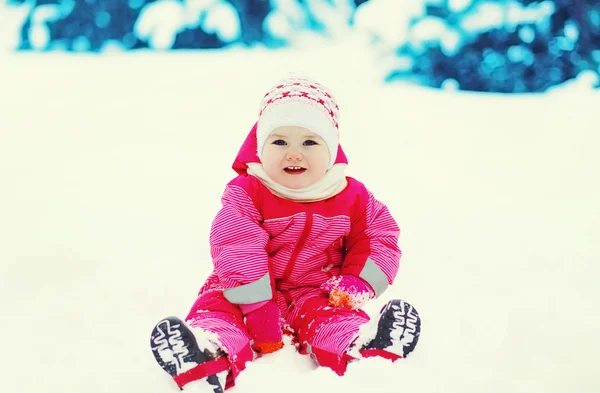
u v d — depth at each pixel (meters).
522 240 3.71
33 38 8.70
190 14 8.67
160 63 7.95
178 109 6.57
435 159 5.31
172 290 3.02
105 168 5.10
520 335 2.49
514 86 7.34
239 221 2.54
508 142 5.73
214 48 8.52
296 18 8.77
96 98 6.91
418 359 2.33
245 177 2.67
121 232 3.83
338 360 2.29
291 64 7.79
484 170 5.09
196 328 2.18
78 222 3.99
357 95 6.89
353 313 2.48
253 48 8.48
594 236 3.75
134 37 8.62
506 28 7.67
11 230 3.83
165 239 3.74
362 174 4.95
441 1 8.03
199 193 4.56
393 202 4.40
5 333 2.57
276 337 2.40
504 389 2.16
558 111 6.55
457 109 6.61
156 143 5.72
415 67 7.60
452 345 2.45
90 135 5.92
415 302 2.92
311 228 2.61
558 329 2.53
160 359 2.09
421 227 3.95
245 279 2.42
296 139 2.53
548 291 2.98
